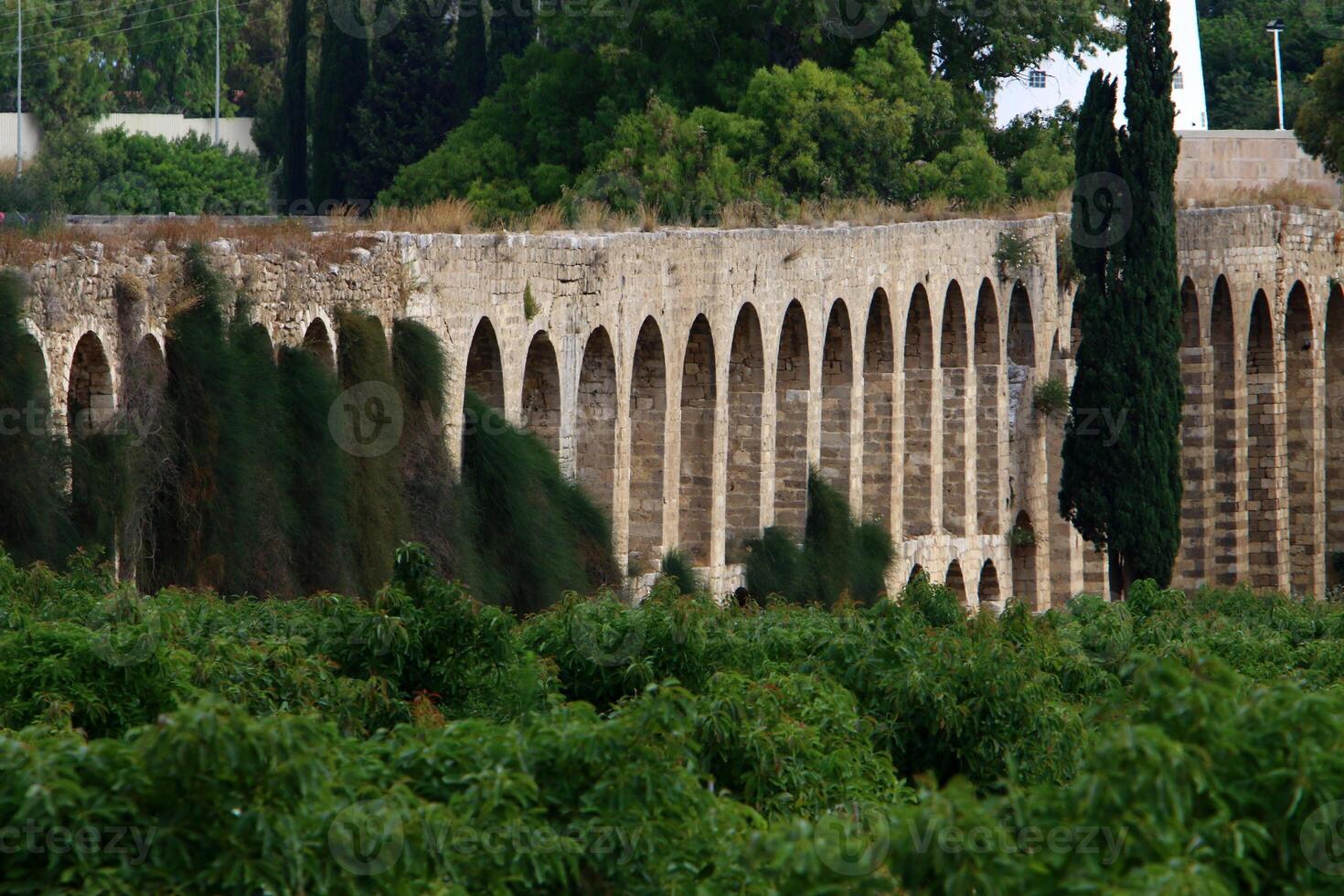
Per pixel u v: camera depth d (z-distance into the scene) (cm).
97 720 7806
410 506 14138
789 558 19150
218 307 12419
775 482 19925
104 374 11650
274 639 8844
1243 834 5450
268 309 13150
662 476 18050
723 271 18700
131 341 11806
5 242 11081
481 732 6644
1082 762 8119
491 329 15738
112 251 11750
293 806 5756
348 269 14025
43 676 7812
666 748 6575
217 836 5672
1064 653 11706
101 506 11262
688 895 6462
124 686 7912
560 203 19350
